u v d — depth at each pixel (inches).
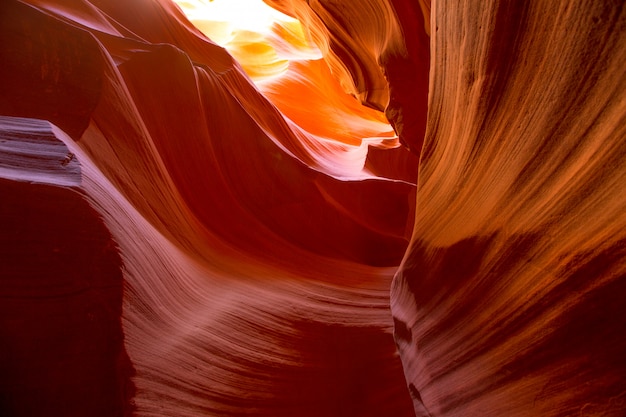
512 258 108.5
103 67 235.9
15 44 199.0
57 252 117.2
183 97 357.4
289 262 378.0
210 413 155.2
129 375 122.3
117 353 121.1
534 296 96.7
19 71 197.6
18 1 205.9
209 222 346.9
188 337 179.3
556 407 84.0
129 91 303.6
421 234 189.3
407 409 227.8
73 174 143.9
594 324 75.4
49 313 109.0
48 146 154.0
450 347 139.6
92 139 205.9
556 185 89.4
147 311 154.6
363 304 335.9
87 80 222.8
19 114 187.3
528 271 100.2
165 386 140.6
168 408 135.3
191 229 298.0
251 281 296.7
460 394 126.8
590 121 77.4
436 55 161.6
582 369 77.4
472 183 135.0
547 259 92.4
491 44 109.5
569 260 84.2
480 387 116.2
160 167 289.7
